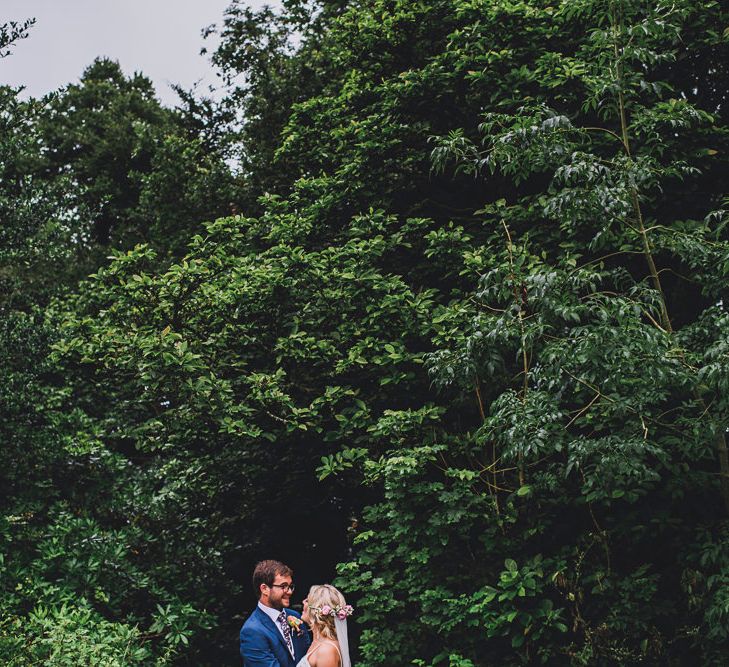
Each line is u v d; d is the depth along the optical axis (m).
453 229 10.20
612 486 7.17
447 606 7.95
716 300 8.65
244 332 9.66
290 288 9.34
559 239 9.23
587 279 6.95
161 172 15.72
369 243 9.36
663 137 9.02
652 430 7.14
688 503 7.90
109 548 9.66
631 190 7.27
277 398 8.70
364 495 11.01
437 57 10.22
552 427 7.26
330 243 11.46
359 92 11.57
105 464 11.05
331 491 11.30
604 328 6.47
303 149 12.70
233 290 9.31
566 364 6.71
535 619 7.66
